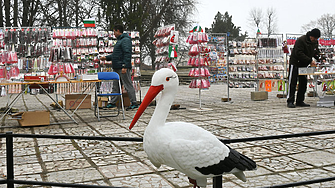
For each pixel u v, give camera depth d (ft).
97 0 74.95
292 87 26.25
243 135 15.70
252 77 33.73
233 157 5.82
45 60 24.32
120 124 19.31
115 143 14.39
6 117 22.59
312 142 14.19
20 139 15.25
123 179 9.82
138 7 72.18
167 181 9.64
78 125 19.15
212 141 5.74
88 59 30.25
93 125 19.08
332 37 39.50
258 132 16.37
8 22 63.46
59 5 68.64
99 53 31.35
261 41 33.83
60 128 18.20
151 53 89.25
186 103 31.17
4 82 18.34
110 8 68.59
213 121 19.94
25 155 12.54
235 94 41.27
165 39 26.37
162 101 6.23
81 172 10.50
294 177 9.92
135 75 29.99
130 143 14.38
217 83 33.76
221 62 33.81
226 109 25.95
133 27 71.97
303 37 25.32
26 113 18.49
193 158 5.52
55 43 26.86
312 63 29.84
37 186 9.36
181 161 5.55
